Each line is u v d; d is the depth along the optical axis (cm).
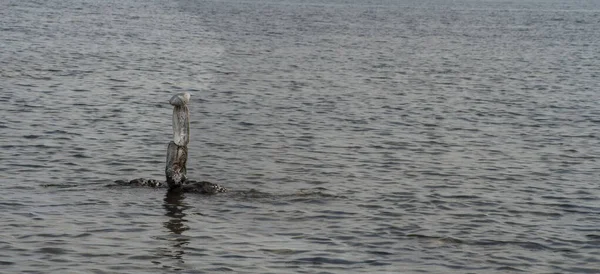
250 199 3403
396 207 3378
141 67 7381
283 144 4516
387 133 4938
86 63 7475
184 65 7675
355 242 2936
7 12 13325
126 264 2661
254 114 5359
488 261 2808
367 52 9856
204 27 12269
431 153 4444
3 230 2906
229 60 8262
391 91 6656
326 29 13250
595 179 3991
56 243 2811
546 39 12938
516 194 3656
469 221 3225
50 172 3728
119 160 4003
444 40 12188
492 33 13925
